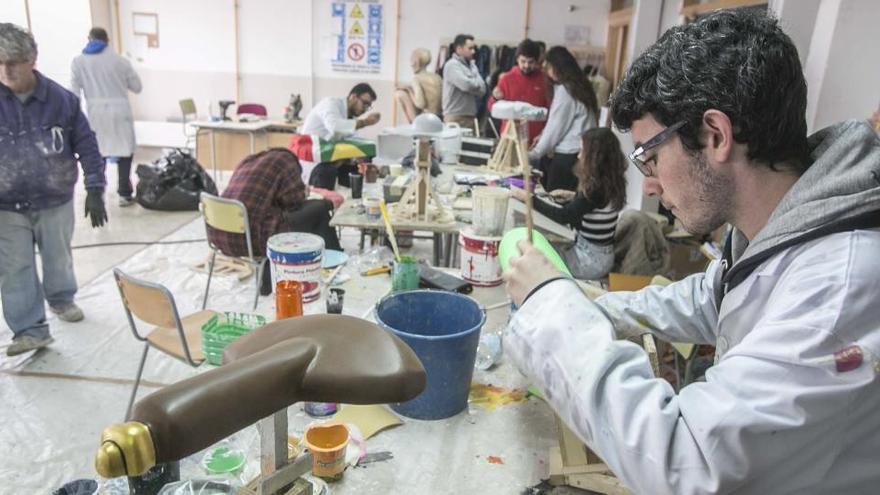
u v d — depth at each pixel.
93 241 4.30
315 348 0.49
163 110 7.97
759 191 0.71
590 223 2.96
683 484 0.62
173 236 4.47
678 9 4.97
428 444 1.19
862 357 0.58
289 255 1.76
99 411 2.30
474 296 1.93
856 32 2.50
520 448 1.19
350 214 2.85
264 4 7.57
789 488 0.62
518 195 2.57
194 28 7.70
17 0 7.04
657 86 0.71
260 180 2.97
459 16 7.41
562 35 7.36
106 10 7.54
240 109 7.37
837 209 0.65
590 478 1.06
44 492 1.87
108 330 2.93
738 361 0.63
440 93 5.99
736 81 0.65
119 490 1.06
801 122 0.69
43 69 7.36
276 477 0.51
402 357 0.50
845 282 0.60
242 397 0.42
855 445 0.61
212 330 1.65
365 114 5.61
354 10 7.48
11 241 2.54
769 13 0.73
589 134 2.89
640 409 0.66
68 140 2.69
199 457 1.11
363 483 1.07
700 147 0.70
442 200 3.11
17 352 2.60
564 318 0.76
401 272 1.86
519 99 4.90
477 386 1.40
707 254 3.40
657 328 1.10
